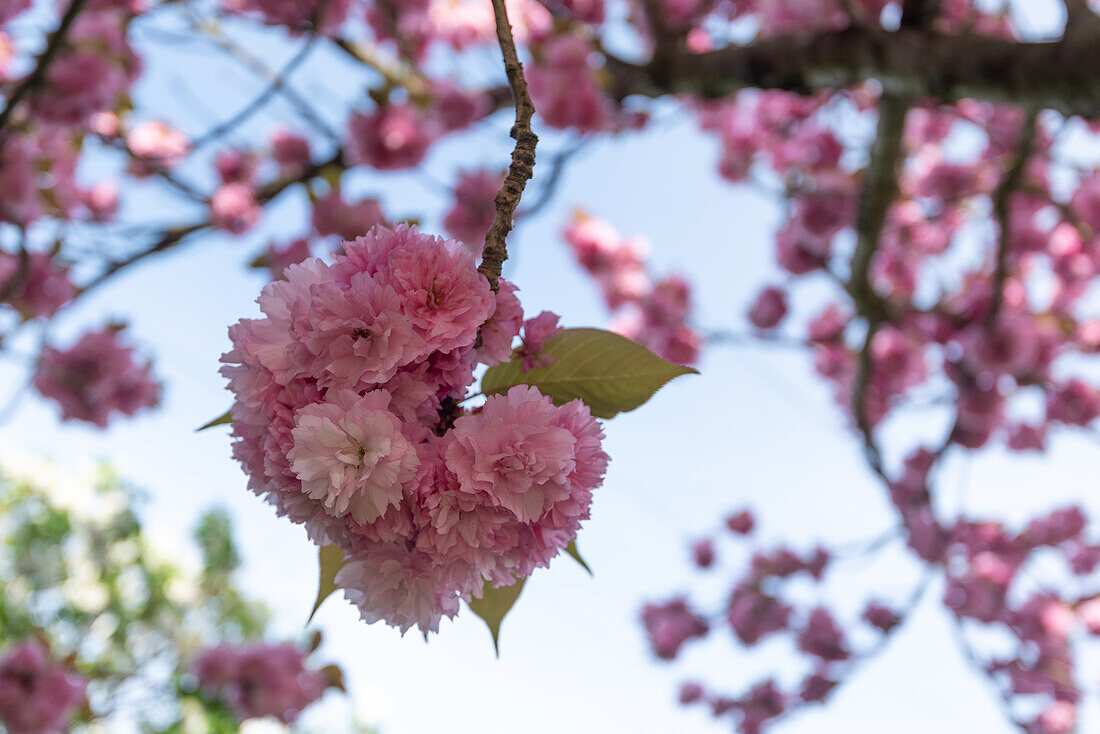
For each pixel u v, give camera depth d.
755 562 6.97
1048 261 5.31
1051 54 2.51
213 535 12.98
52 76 3.42
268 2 3.63
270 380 1.07
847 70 2.99
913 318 5.10
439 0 4.32
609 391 1.23
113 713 5.60
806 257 5.13
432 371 1.07
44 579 11.47
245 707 5.22
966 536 6.23
